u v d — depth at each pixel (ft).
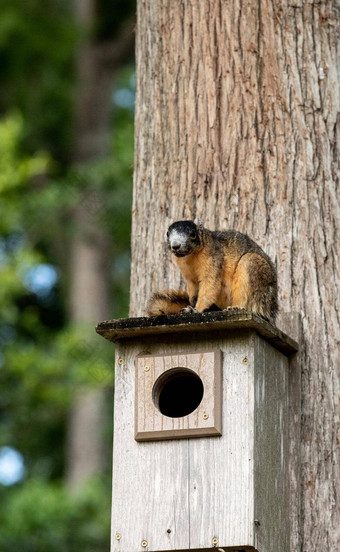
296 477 37.37
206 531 35.12
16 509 81.71
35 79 112.37
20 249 91.81
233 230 39.78
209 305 38.73
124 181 94.89
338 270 39.34
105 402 101.76
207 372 35.91
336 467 37.42
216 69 41.93
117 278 104.22
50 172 106.63
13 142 89.76
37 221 95.45
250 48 41.75
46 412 94.63
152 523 35.65
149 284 41.19
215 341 36.24
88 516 82.38
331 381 38.22
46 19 112.37
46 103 111.45
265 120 41.06
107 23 114.62
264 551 35.24
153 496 35.86
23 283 89.04
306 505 37.27
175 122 42.04
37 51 112.47
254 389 35.65
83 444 98.58
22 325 99.91
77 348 89.25
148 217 41.81
